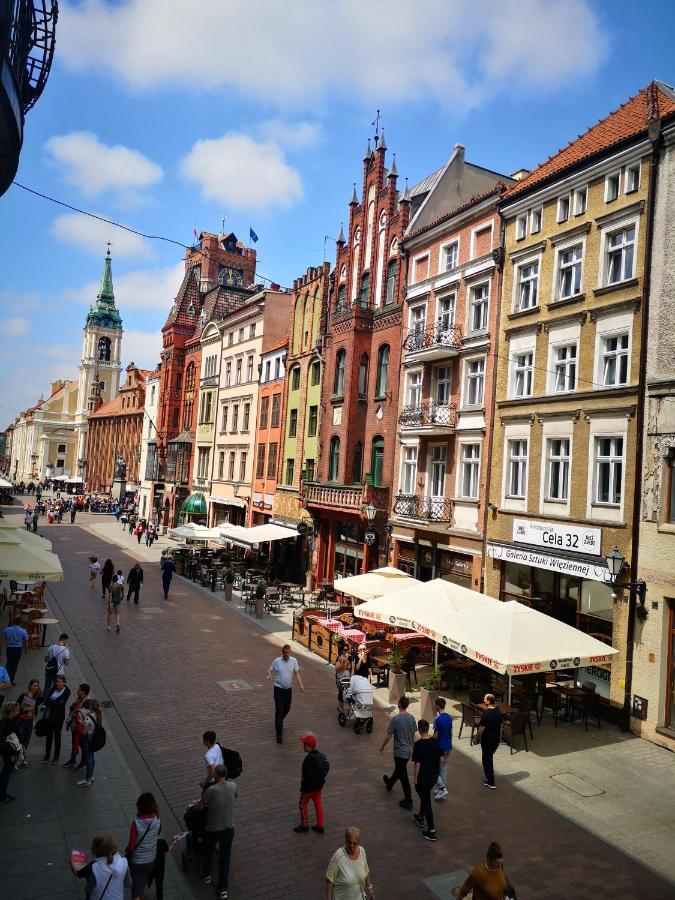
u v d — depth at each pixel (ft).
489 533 67.92
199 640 67.62
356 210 102.06
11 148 28.63
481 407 71.10
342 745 42.34
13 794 32.71
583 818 34.09
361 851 22.75
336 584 67.00
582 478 56.65
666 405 48.91
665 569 47.47
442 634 46.01
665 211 50.62
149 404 223.10
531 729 46.47
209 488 163.94
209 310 184.75
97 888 20.92
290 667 42.55
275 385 129.80
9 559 50.49
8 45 25.22
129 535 169.68
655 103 51.80
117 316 412.36
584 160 58.23
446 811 34.01
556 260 62.18
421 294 82.99
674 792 37.93
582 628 55.42
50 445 403.95
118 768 36.63
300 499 104.88
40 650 58.90
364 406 96.53
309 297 116.26
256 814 32.45
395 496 85.51
